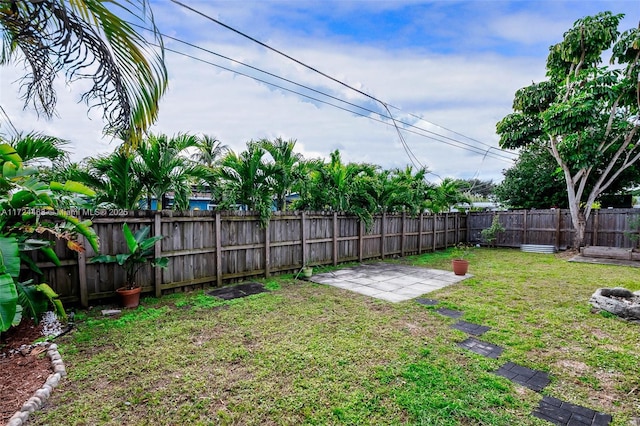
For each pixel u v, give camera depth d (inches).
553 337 143.3
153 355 123.2
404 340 138.9
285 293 214.8
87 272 178.1
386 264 339.3
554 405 94.6
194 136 219.0
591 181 496.7
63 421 85.7
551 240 468.8
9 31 80.4
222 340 137.3
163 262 192.2
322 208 329.1
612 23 362.3
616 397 98.9
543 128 407.5
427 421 86.7
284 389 101.3
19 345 126.0
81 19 79.6
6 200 127.0
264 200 255.4
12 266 114.4
